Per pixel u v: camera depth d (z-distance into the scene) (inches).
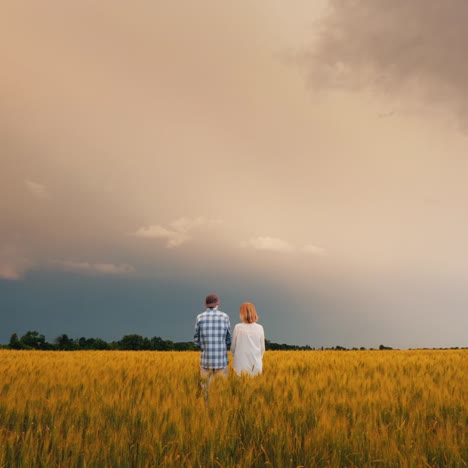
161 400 233.3
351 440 166.1
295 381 293.9
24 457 145.4
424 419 196.9
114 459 151.0
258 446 170.9
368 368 414.3
